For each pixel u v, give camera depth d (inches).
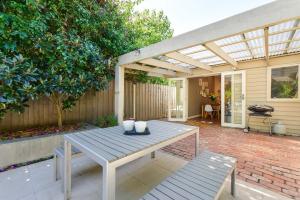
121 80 193.0
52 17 134.1
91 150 58.9
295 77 193.9
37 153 118.0
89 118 193.6
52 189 81.7
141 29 282.8
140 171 102.0
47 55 123.2
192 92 356.5
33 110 149.3
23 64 106.4
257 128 221.9
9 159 105.6
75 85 139.5
